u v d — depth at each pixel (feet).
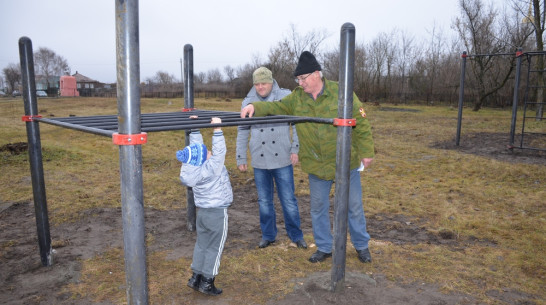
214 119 8.63
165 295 9.68
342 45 8.39
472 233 13.98
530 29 73.36
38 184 10.80
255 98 12.26
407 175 23.70
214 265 9.46
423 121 60.49
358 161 10.87
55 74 305.12
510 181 21.86
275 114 11.19
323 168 10.78
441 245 13.02
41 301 9.47
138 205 5.99
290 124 11.18
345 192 9.04
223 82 201.77
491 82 89.56
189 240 13.41
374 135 43.47
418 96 127.54
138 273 6.16
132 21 5.56
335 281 9.56
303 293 9.66
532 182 21.48
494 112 83.97
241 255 12.01
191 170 8.97
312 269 11.03
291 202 12.26
